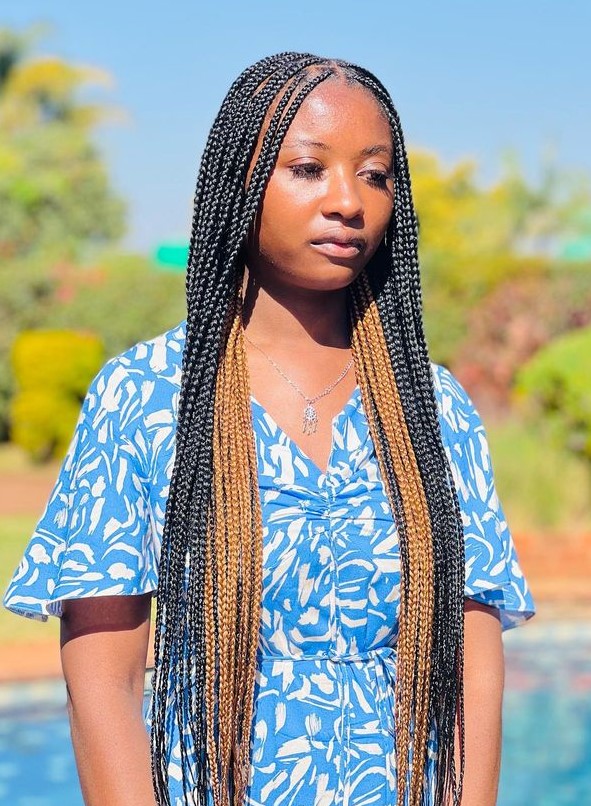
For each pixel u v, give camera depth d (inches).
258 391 85.6
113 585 79.7
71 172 1417.3
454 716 84.2
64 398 836.6
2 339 888.9
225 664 78.7
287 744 80.0
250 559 79.5
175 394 83.7
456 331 788.6
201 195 85.9
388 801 81.6
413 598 82.4
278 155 83.0
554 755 305.7
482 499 90.0
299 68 84.7
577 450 587.8
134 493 81.5
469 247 1375.5
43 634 374.3
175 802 79.4
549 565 516.4
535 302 732.7
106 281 898.7
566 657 398.9
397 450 85.0
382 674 83.2
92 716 79.1
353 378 88.6
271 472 81.8
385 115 85.9
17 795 273.0
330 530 81.2
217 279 84.8
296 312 87.3
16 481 759.1
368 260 88.4
